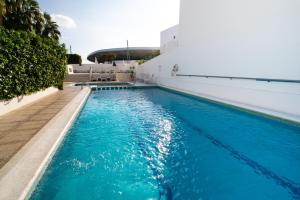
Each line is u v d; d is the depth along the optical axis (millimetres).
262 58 7430
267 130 6215
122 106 10695
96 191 3291
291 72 6293
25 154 3684
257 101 7688
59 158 4516
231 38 9172
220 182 3539
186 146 5199
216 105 9992
